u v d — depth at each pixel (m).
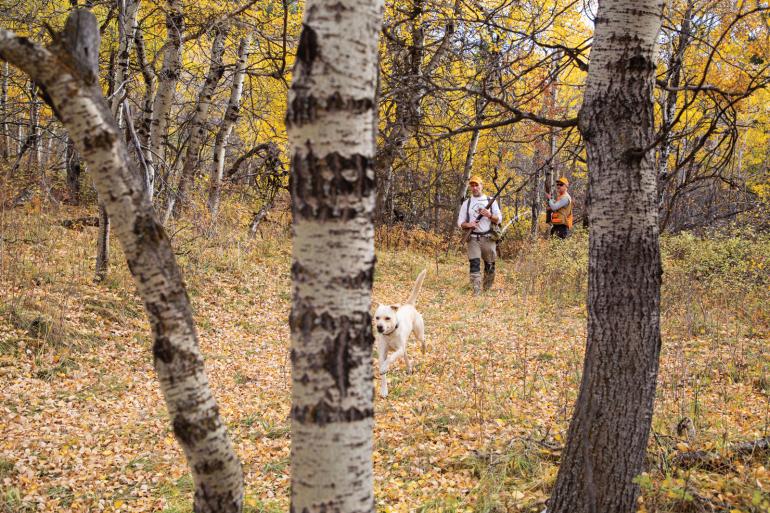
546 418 5.25
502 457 4.45
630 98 3.17
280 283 11.33
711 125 3.06
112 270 9.60
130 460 5.12
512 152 16.67
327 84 2.09
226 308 9.72
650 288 3.21
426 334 8.91
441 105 5.73
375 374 7.18
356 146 2.13
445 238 16.89
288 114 2.16
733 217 12.43
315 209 2.13
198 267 10.55
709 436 4.44
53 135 10.77
